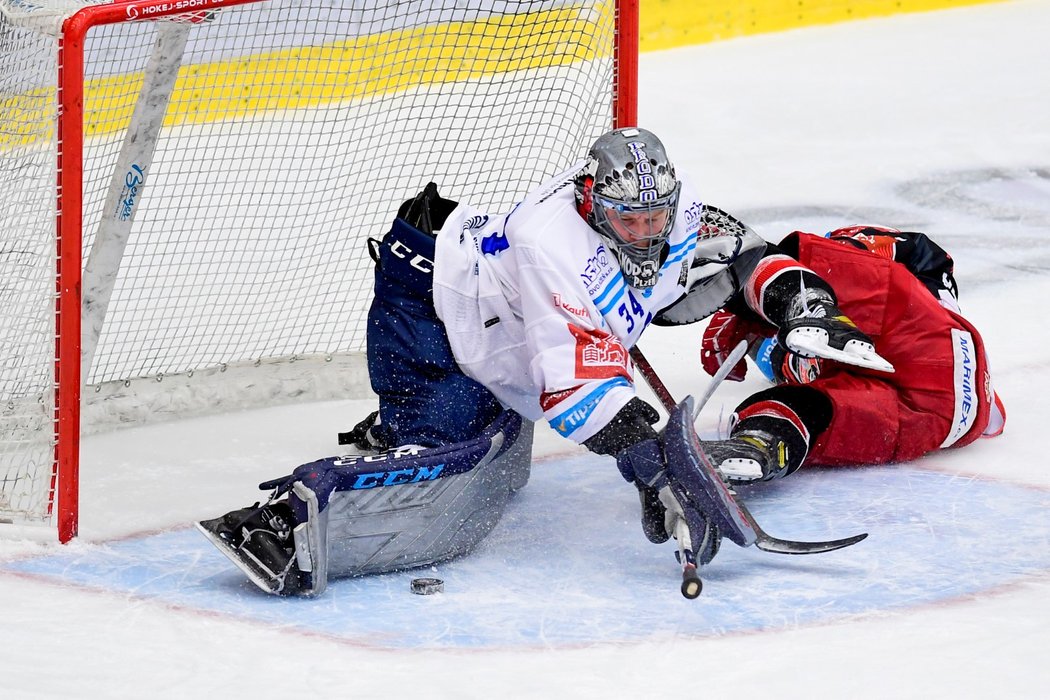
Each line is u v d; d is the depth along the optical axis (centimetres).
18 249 1372
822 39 4247
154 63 1521
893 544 1277
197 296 2203
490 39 2759
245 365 1836
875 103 3544
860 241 1634
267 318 2077
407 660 1048
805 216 2753
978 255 2456
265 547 1188
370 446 1605
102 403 1709
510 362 1328
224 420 1756
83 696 986
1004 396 1736
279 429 1716
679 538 1185
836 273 1524
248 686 1002
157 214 2644
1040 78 3650
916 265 1634
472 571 1256
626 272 1268
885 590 1167
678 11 4500
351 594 1202
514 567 1263
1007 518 1336
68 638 1096
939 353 1493
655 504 1218
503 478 1317
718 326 1711
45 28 1280
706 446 1358
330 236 2506
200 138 2630
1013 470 1481
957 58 3909
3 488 1410
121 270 2361
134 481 1523
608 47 1759
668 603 1157
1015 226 2644
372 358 1369
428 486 1233
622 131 1254
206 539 1345
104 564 1276
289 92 2388
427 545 1251
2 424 1413
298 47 2211
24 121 1352
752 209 2809
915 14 4459
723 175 3064
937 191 2881
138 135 1545
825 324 1416
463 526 1268
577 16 1877
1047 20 4253
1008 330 2020
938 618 1102
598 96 1783
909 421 1482
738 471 1332
